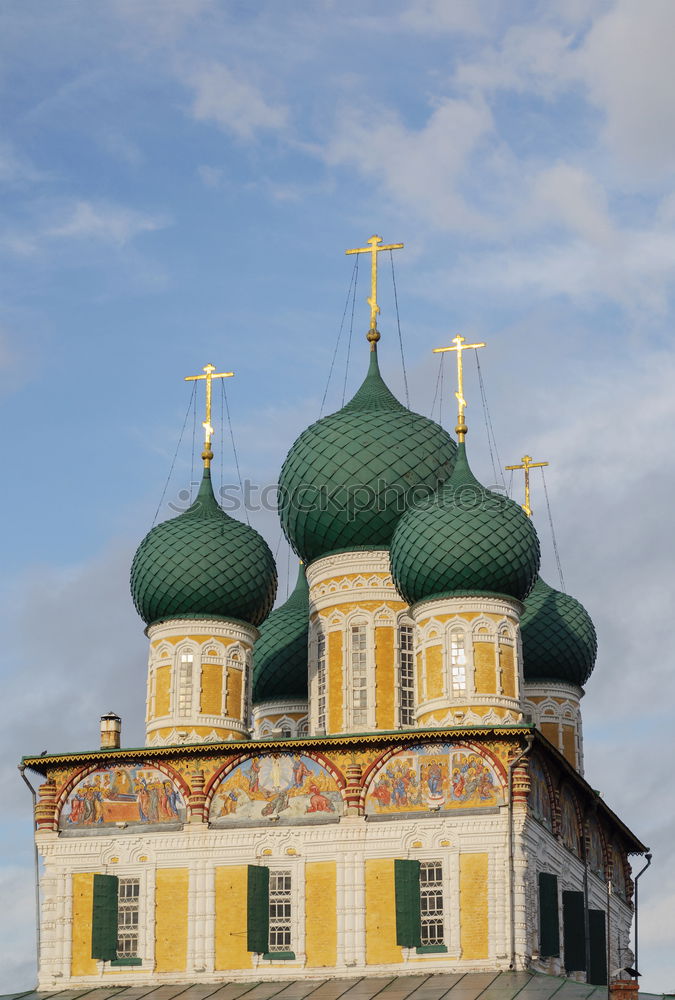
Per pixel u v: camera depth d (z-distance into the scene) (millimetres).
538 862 77250
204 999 73938
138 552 88562
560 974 77812
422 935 74875
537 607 97875
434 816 76250
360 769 77625
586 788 84562
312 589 88375
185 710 85312
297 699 96500
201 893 77562
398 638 85688
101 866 79000
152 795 79500
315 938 76000
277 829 77750
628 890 95938
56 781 80562
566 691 97562
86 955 77938
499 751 76438
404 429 88625
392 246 94500
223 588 86750
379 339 93375
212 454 92438
